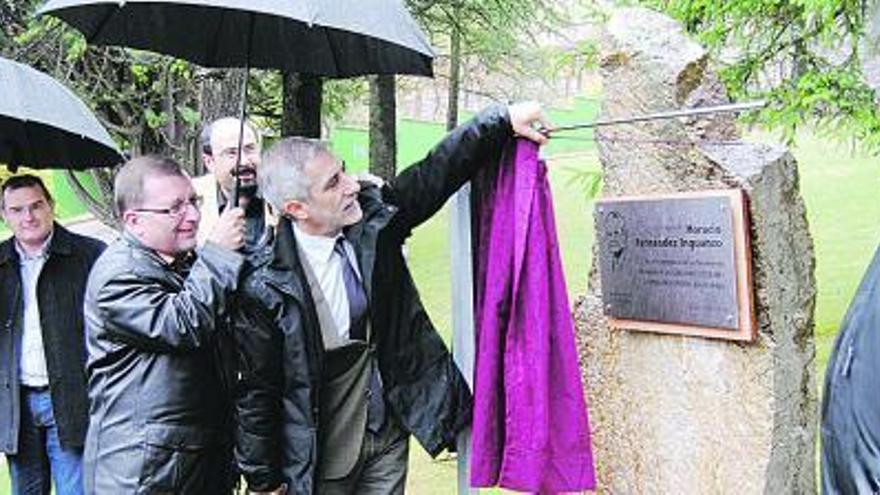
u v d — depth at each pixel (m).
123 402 2.70
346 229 2.75
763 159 2.66
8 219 3.75
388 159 8.29
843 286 7.69
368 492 2.87
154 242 2.75
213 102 7.86
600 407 3.07
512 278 2.78
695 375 2.79
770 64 5.78
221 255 2.64
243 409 2.69
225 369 2.76
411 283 2.88
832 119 5.46
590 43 6.29
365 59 3.03
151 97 7.84
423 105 15.44
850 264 8.37
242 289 2.63
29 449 3.86
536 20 9.32
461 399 2.88
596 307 3.08
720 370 2.72
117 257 2.73
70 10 3.07
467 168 2.85
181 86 7.93
